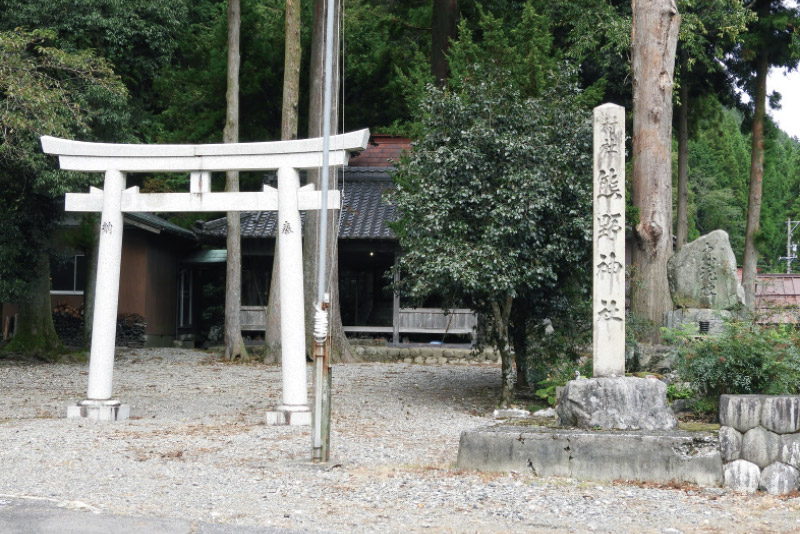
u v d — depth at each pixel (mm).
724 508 6613
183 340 25203
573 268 12891
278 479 7562
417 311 21859
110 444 9453
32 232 19094
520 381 14703
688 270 14555
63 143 11992
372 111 27516
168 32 20594
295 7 20250
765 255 46406
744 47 23406
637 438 7461
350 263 23969
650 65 15133
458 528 5910
